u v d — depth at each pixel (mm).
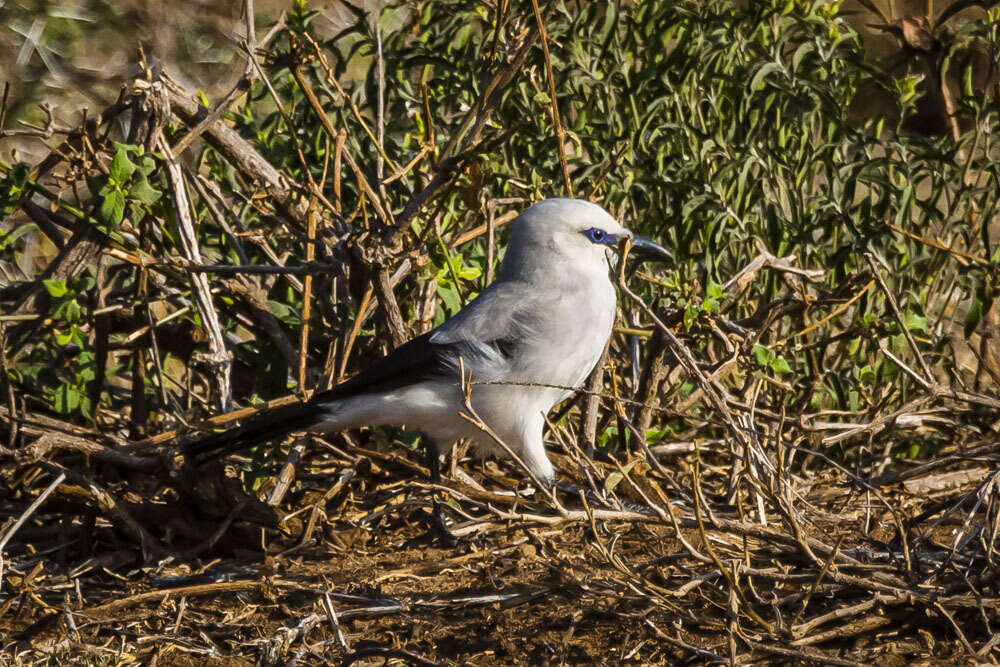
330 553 9047
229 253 11086
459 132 10039
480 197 10203
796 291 10422
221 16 20250
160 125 9664
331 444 10562
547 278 9180
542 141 11055
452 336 9125
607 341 9547
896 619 7188
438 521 9211
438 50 11906
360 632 7531
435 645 7332
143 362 10383
